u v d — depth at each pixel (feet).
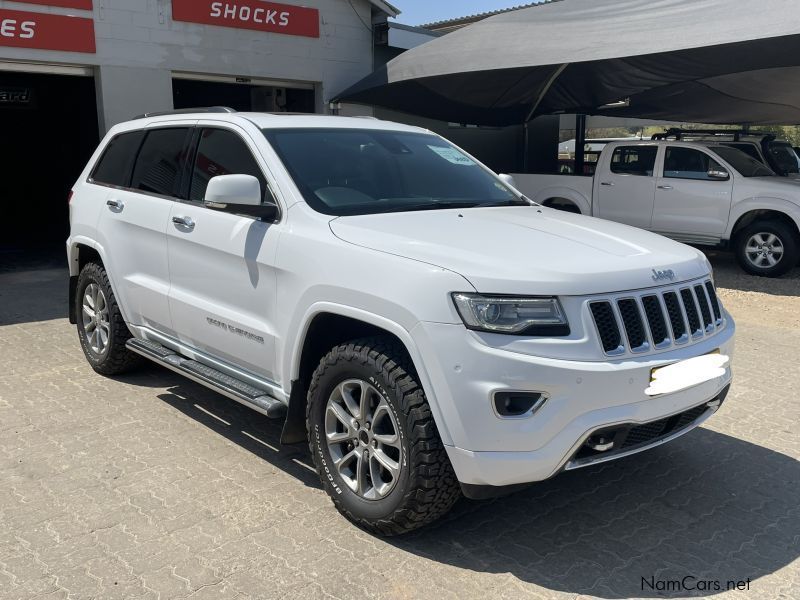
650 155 37.42
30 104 47.19
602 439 9.68
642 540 10.75
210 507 11.52
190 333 14.06
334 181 12.64
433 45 38.37
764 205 33.53
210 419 15.24
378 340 10.36
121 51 34.14
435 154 15.11
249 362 12.65
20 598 9.13
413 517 10.02
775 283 32.99
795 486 12.57
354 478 11.05
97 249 16.69
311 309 10.95
